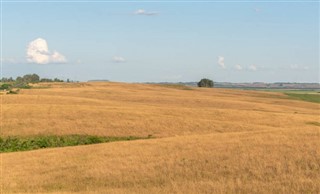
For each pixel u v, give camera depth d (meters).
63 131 54.97
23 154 38.69
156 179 27.06
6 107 68.00
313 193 22.05
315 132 35.91
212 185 24.50
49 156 36.44
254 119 70.62
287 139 33.56
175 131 57.44
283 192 22.50
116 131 56.06
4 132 53.81
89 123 59.06
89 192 24.55
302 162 27.22
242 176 26.03
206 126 60.91
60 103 84.62
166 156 32.19
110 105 84.38
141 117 63.84
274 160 28.09
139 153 34.25
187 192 23.53
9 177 29.58
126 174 28.58
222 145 33.81
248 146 32.41
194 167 28.64
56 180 28.47
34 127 56.25
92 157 34.44
